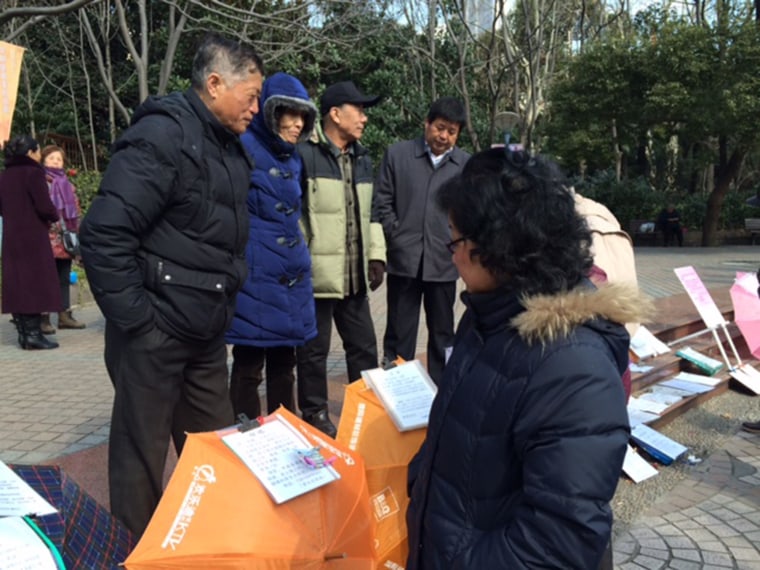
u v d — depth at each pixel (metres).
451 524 1.40
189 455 1.88
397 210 4.12
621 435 1.26
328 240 3.55
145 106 2.31
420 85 15.48
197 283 2.35
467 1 12.87
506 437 1.33
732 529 3.27
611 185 22.69
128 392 2.34
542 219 1.33
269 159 3.06
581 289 1.37
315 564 1.78
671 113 18.05
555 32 14.10
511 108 16.84
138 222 2.18
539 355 1.31
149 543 1.74
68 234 6.61
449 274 4.12
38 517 1.69
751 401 5.36
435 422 1.47
